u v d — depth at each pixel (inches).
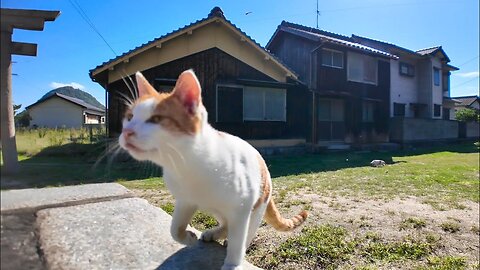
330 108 507.8
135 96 52.6
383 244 119.5
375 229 135.1
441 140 650.8
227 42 357.1
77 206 44.8
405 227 138.5
